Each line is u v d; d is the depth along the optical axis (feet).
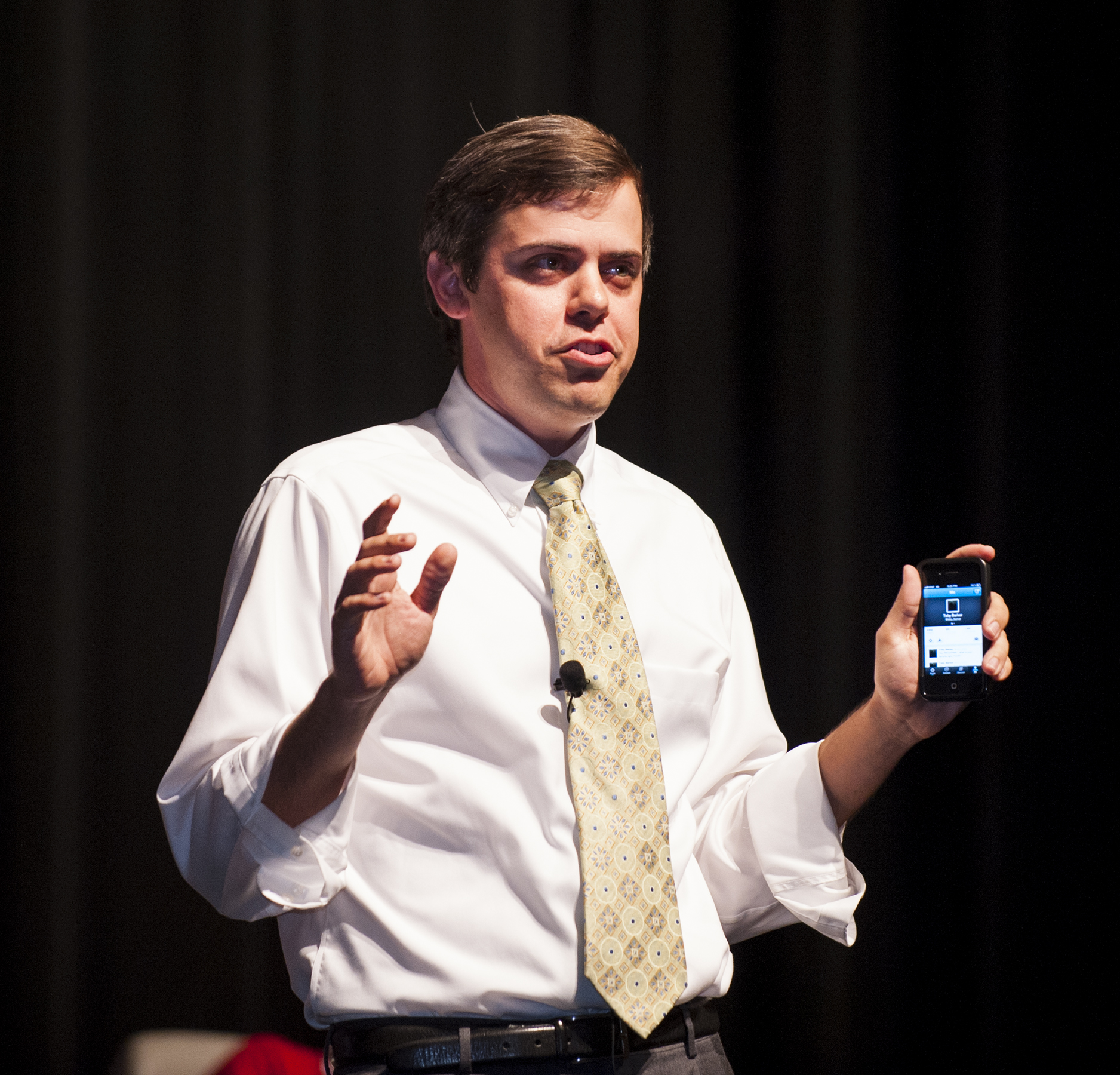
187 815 13.82
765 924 16.75
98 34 29.43
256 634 14.20
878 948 31.63
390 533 14.28
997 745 31.89
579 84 31.65
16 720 28.48
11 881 28.22
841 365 32.19
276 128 30.37
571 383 15.11
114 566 29.27
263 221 30.07
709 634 16.44
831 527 32.07
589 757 14.11
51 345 28.76
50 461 28.73
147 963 28.91
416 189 30.91
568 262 15.19
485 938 13.70
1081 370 32.17
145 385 29.53
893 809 32.04
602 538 16.33
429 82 30.99
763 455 32.24
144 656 29.32
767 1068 31.40
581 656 14.49
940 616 15.28
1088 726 31.76
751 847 16.28
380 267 30.78
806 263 32.50
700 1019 14.73
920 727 15.46
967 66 32.50
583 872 13.69
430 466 15.69
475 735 14.26
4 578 28.58
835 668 31.91
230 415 29.89
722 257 32.30
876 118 32.73
